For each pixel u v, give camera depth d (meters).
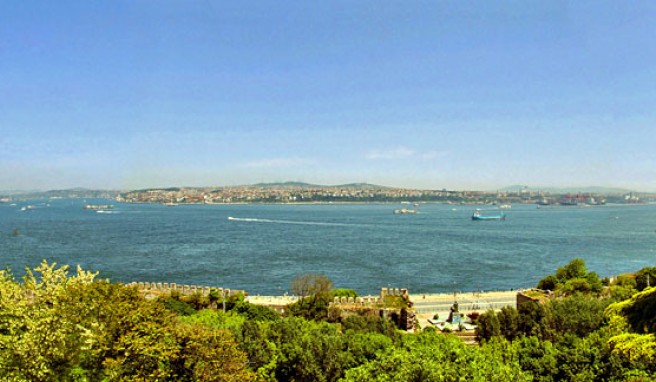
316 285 110.25
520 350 48.91
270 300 111.12
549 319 68.25
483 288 156.38
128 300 42.47
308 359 47.03
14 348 35.38
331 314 88.62
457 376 37.59
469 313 101.56
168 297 88.94
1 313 37.16
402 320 85.75
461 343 52.16
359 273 179.50
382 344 49.53
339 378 46.19
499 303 116.00
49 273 42.03
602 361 43.53
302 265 196.25
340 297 93.56
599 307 66.88
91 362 38.91
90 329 38.72
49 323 37.06
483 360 40.81
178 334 36.41
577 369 43.66
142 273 173.12
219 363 36.12
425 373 37.56
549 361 45.19
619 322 32.19
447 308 109.12
